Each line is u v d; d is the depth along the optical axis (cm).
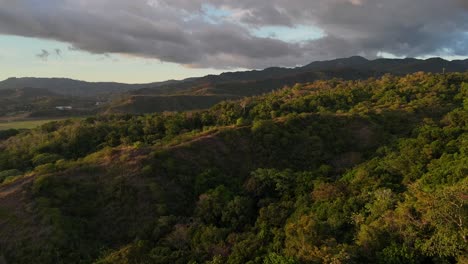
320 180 4741
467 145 4634
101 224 4434
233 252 3206
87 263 3775
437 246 2284
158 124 8500
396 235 2573
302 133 6969
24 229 4034
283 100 10631
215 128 7144
